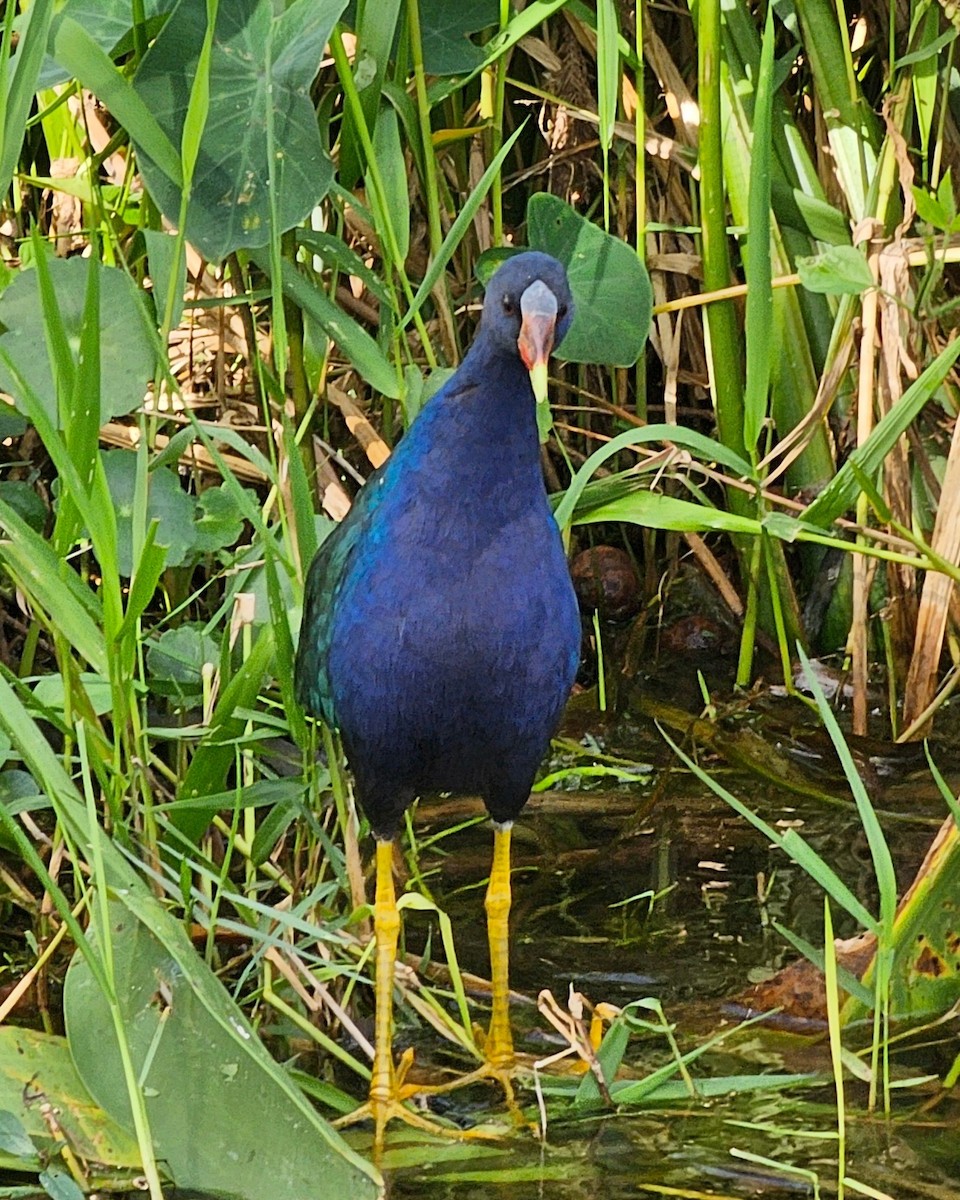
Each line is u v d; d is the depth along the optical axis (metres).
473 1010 6.45
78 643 5.59
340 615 5.77
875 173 8.27
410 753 5.86
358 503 6.02
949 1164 5.39
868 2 8.91
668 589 9.55
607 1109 5.77
